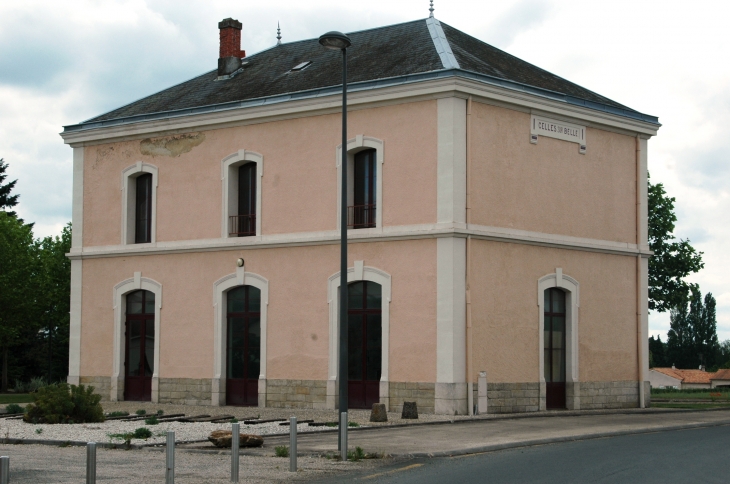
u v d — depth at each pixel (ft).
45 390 73.00
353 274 83.46
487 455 52.26
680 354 334.65
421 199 80.12
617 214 92.73
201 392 92.22
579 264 88.58
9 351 184.14
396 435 62.08
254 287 90.84
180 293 94.68
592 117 89.71
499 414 78.79
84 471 45.85
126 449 55.88
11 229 154.10
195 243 93.61
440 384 77.30
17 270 149.18
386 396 80.38
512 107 83.56
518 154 83.82
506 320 81.56
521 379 82.23
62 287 176.24
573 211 88.33
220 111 91.91
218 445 55.31
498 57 94.22
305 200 87.30
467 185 79.20
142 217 99.35
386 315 81.15
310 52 99.91
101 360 99.40
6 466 29.48
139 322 98.12
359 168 85.30
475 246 79.51
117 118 99.25
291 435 46.19
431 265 79.00
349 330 84.23
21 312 152.66
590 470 45.06
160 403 94.58
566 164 88.07
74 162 102.73
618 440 60.80
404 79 80.79
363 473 45.14
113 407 90.12
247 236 91.25
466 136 79.66
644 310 94.07
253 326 90.68
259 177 90.17
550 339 86.53
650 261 146.51
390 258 81.51
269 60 102.99
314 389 85.30
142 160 98.12
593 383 88.69
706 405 97.81
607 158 92.12
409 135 81.25
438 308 78.02
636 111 93.91
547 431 65.00
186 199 94.89
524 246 83.71
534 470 45.14
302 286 86.84
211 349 92.07
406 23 95.25
